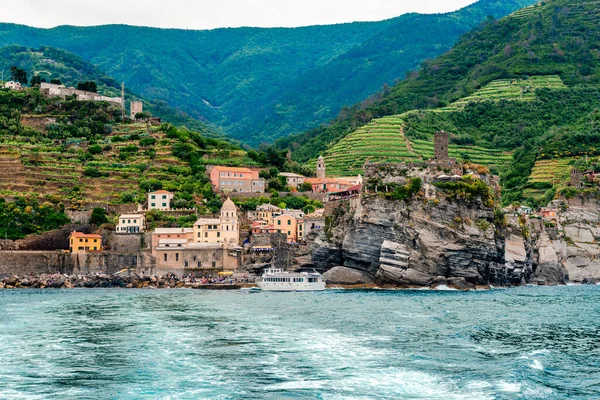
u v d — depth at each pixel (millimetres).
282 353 130875
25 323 171000
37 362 125062
